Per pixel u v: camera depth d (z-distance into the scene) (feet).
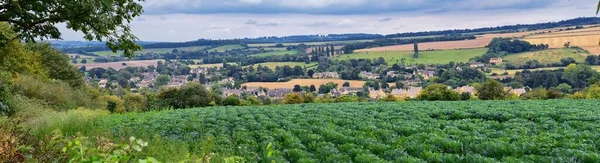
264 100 250.98
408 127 54.60
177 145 38.09
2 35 43.37
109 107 168.86
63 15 38.99
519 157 36.27
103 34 43.88
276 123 64.34
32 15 37.17
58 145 21.47
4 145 20.44
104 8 40.11
